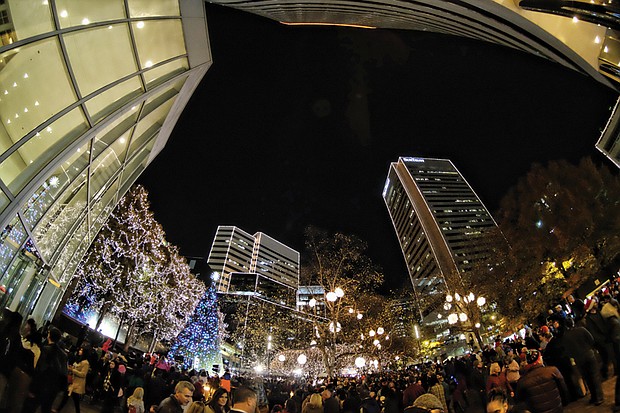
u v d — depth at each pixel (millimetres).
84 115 9531
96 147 11305
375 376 24703
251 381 14383
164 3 12031
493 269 44156
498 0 19844
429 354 76938
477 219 115250
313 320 21266
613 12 16250
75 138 9242
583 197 34469
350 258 22031
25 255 11188
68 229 13031
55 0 8047
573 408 6234
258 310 31328
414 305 46188
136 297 31047
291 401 7438
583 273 32875
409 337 47000
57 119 8555
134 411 6848
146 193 31203
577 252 33500
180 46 13633
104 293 28594
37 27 7691
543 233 38625
